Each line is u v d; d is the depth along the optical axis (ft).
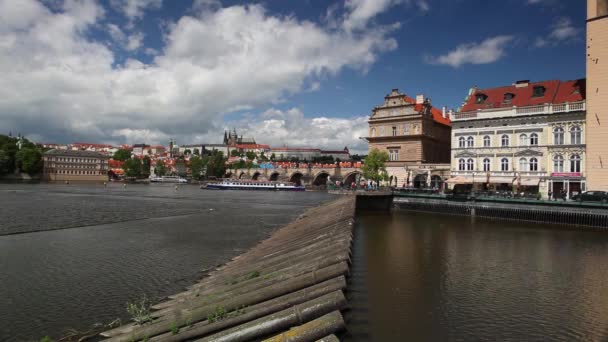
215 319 45.09
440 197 206.90
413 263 82.58
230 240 121.29
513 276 72.84
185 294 63.16
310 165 554.87
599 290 64.13
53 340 48.16
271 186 513.45
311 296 43.83
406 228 144.46
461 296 59.57
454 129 243.81
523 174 213.87
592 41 184.14
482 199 186.60
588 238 121.90
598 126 181.68
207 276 77.56
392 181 306.76
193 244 113.09
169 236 126.62
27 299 62.80
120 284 71.56
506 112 222.69
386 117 317.01
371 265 80.18
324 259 57.57
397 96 314.14
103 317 55.62
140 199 301.22
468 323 48.52
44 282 72.18
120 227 144.87
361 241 112.47
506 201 176.14
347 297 57.11
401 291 61.26
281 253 79.92
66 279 74.33
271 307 43.73
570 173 196.85
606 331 47.34
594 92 183.01
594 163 182.29
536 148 209.15
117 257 93.76
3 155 598.34
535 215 165.99
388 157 307.78
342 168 508.94
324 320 36.19
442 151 335.06
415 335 44.06
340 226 93.81
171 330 45.29
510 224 158.92
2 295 64.54
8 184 518.37
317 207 227.61
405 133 307.17
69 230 134.92
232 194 409.28
